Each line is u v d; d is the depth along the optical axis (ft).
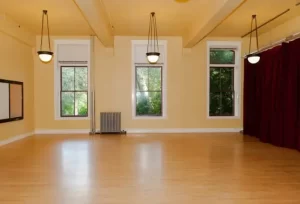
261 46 27.07
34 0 17.43
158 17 20.99
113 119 27.04
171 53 27.81
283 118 20.79
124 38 27.50
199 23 20.01
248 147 20.49
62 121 27.45
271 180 12.53
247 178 12.83
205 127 28.25
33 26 23.72
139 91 28.19
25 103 25.17
